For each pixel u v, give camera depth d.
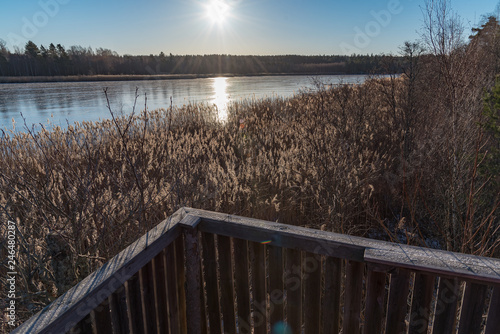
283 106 12.49
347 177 5.13
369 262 1.45
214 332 1.97
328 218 4.75
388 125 7.71
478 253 3.70
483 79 5.70
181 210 1.91
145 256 1.48
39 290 2.99
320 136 6.55
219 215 1.81
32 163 4.80
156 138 6.61
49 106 23.31
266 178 5.39
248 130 9.62
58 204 3.12
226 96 28.52
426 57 6.51
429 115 6.82
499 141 4.97
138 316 1.52
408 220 5.59
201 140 7.35
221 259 1.84
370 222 5.61
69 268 2.54
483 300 1.31
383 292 1.48
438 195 5.13
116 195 3.96
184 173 4.82
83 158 4.64
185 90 38.53
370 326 1.55
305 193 5.29
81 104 24.25
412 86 6.98
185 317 1.92
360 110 7.89
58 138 5.57
